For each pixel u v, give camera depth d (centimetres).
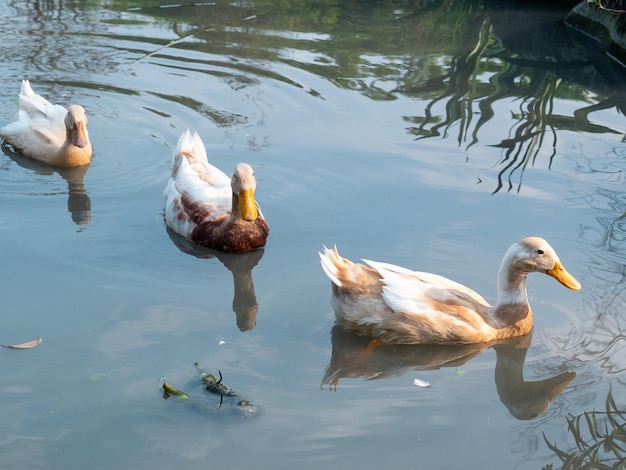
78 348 245
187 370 239
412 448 222
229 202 295
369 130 344
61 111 336
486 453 221
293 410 231
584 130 346
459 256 278
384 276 253
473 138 339
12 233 288
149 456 219
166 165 327
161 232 295
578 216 295
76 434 223
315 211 300
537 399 236
